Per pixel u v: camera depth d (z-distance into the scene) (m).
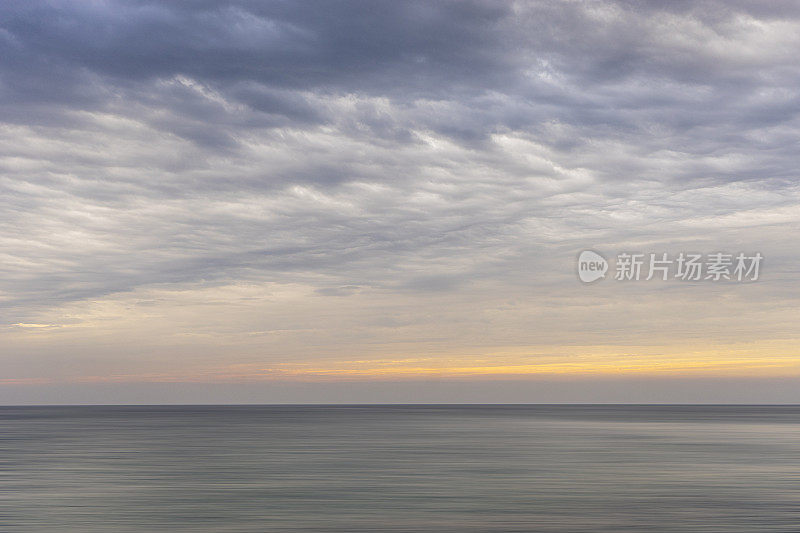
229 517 29.45
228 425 124.31
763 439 77.62
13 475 42.94
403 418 173.62
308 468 46.81
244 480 40.59
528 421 145.12
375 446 67.06
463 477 41.81
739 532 26.58
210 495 35.00
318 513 30.25
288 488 37.41
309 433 93.19
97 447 66.19
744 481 39.88
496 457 54.62
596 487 37.62
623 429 103.81
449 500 33.44
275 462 51.00
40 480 40.59
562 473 43.78
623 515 29.67
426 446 67.19
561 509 31.08
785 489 36.75
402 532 26.69
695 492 35.78
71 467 47.50
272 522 28.44
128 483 39.31
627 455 56.41
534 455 56.47
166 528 27.36
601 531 26.75
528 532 26.59
